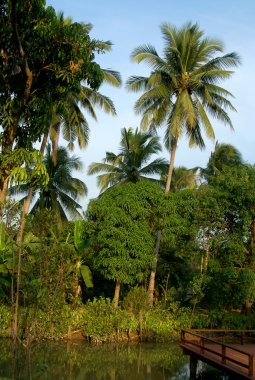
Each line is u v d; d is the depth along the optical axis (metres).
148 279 26.84
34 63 10.59
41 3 10.20
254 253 23.14
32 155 10.24
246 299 22.81
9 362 14.48
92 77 11.02
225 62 26.36
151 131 27.17
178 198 23.73
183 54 26.50
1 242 18.06
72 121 27.22
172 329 22.00
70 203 31.09
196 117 26.02
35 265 9.53
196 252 23.91
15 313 8.87
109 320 20.88
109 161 32.97
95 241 22.78
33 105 10.75
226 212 22.98
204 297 23.80
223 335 23.12
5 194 10.26
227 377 14.90
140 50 26.73
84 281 23.73
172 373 15.38
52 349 18.53
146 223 23.03
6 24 10.11
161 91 25.69
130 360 17.27
